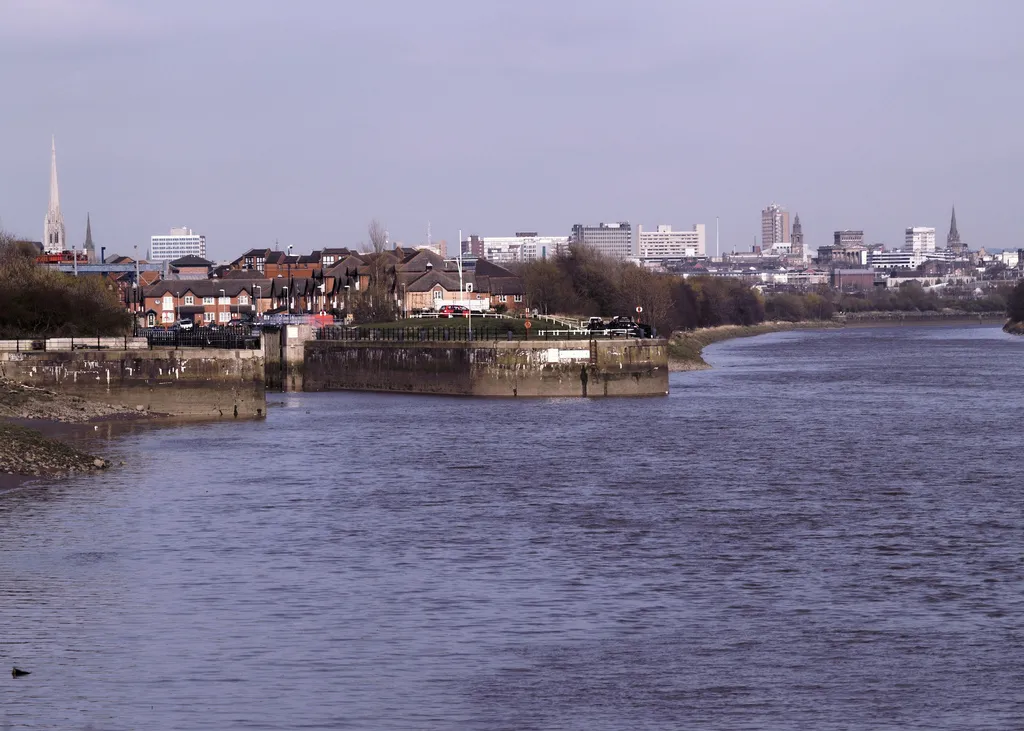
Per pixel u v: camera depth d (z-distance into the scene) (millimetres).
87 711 43250
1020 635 52219
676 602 57062
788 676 47406
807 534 71250
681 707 44281
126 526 72625
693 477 92125
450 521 74875
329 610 55531
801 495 84188
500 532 71688
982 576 61719
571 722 42906
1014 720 43125
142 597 57312
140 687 45625
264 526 73062
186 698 44594
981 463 99688
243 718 42844
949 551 67062
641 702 44719
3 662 48219
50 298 166000
